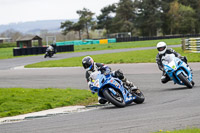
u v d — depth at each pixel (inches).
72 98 1555.1
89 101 1518.2
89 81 1229.1
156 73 2353.6
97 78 1197.1
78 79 2394.2
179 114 971.9
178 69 1544.0
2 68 3954.2
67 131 908.0
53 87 2073.1
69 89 1849.2
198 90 1455.5
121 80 1274.6
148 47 6515.8
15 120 1208.2
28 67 3814.0
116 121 973.2
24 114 1312.7
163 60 1569.9
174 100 1275.8
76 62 3932.1
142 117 990.4
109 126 914.7
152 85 1856.5
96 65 1232.8
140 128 854.5
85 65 1222.3
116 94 1219.2
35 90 1843.0
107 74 1198.9
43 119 1164.5
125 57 4082.2
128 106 1269.7
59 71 3102.9
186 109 1039.6
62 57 5265.8
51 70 3265.3
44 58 5305.1
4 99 1582.2
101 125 939.3
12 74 3107.8
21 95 1683.1
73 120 1071.6
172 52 1592.0
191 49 3919.8
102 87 1209.4
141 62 3307.1
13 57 6048.2
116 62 3511.3
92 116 1112.2
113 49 6653.5
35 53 6589.6
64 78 2516.0
